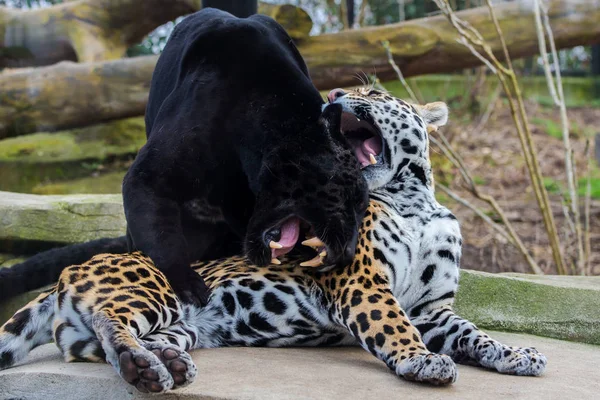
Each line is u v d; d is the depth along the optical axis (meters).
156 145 6.71
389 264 6.85
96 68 14.43
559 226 15.29
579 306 8.45
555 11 13.58
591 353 7.59
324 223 6.29
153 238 6.41
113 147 17.05
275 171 6.50
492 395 5.49
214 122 6.81
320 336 6.92
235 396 5.07
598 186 17.81
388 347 6.02
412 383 5.70
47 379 5.68
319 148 6.56
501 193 17.38
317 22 24.02
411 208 7.25
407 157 7.32
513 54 13.88
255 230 6.44
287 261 6.96
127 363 5.05
